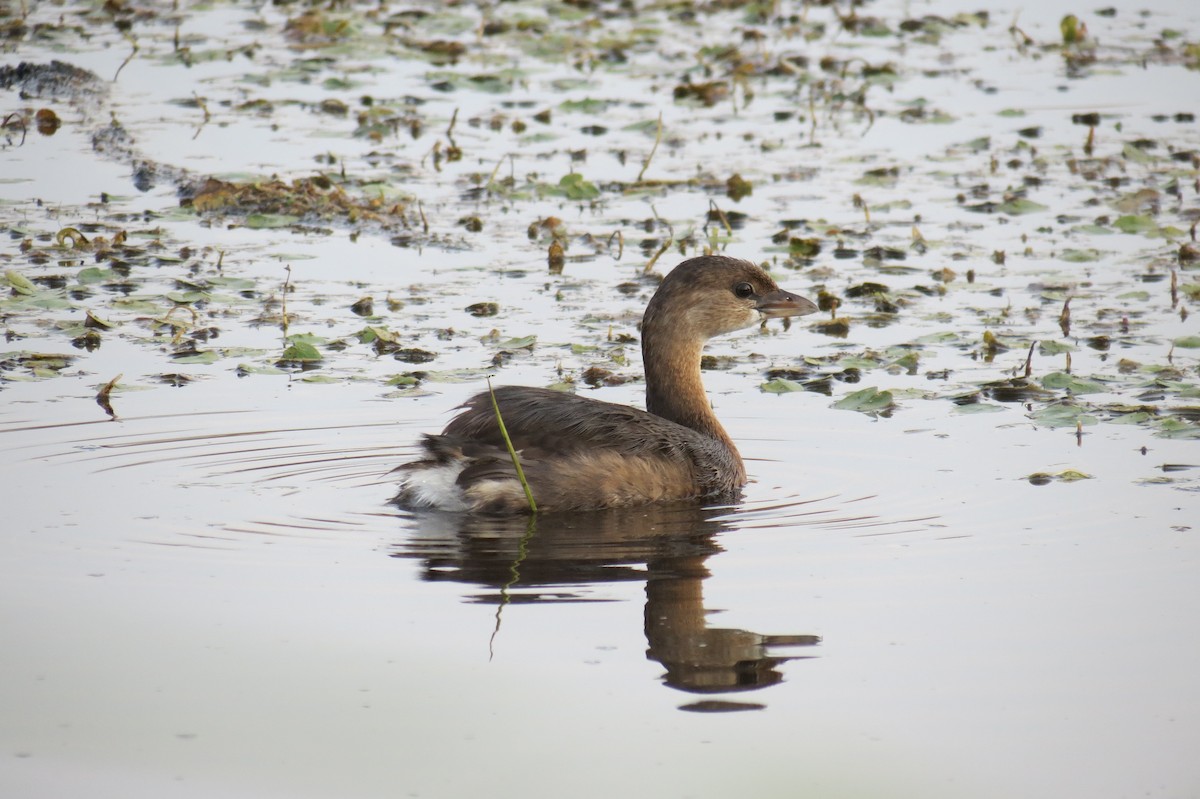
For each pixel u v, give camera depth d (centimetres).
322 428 1280
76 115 2270
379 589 972
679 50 2700
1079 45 2672
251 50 2598
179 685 852
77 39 2642
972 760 772
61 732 803
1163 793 742
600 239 1834
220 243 1814
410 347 1486
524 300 1634
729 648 888
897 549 1040
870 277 1702
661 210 1936
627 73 2577
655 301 1305
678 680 853
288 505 1127
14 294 1597
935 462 1214
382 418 1304
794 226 1864
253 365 1430
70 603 947
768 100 2456
